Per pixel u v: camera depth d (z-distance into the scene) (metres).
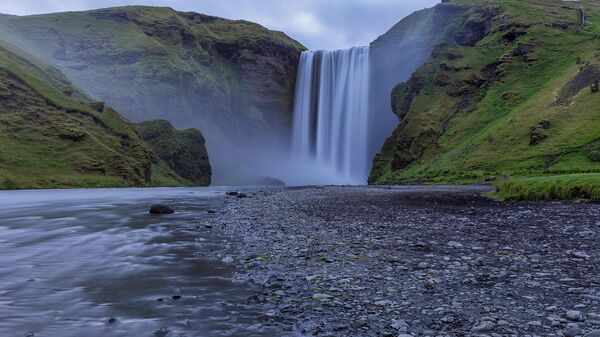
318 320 7.84
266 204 38.22
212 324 7.67
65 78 158.25
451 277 10.99
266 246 16.05
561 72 113.88
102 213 30.59
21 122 106.88
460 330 7.25
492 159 89.81
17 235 19.31
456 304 8.72
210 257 14.07
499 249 14.74
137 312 8.38
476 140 105.19
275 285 10.45
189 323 7.72
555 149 79.44
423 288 9.98
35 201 45.94
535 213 25.53
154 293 9.77
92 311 8.42
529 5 170.38
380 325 7.55
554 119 90.25
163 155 159.50
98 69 199.88
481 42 157.88
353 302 8.95
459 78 142.12
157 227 22.00
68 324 7.62
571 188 33.22
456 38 172.12
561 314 7.97
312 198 45.78
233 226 22.25
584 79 97.88
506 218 23.61
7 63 119.44
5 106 107.75
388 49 192.12
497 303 8.75
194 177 163.50
